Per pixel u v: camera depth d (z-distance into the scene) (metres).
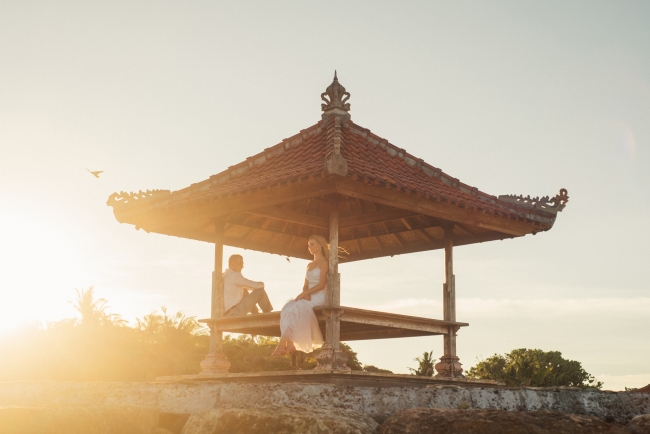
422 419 6.85
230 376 10.34
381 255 13.95
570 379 60.81
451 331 11.41
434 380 10.40
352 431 6.64
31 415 6.35
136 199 11.83
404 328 10.65
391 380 9.84
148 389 7.84
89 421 6.59
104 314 56.97
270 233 13.57
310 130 11.93
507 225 11.51
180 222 11.50
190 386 7.80
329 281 9.82
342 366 9.55
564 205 11.88
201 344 59.31
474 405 7.79
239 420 6.79
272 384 7.69
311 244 10.55
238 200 10.37
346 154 10.42
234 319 11.08
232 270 11.84
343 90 11.97
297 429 6.59
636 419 6.92
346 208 12.91
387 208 12.05
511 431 6.59
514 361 56.06
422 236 13.20
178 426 7.50
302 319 9.91
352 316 9.96
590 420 6.84
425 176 11.70
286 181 9.52
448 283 11.68
